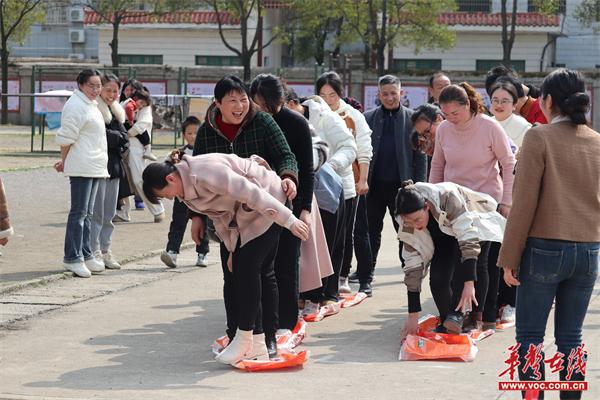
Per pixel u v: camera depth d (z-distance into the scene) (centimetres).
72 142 1052
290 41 4916
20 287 1001
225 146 731
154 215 1512
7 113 4572
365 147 978
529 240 566
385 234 1441
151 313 903
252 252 689
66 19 6169
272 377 683
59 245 1273
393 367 712
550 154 556
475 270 764
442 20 5100
